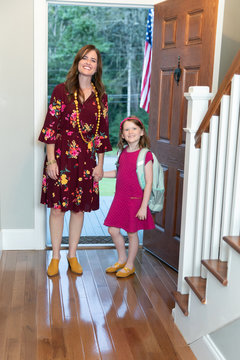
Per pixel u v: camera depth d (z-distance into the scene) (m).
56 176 2.92
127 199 2.99
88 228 4.36
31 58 3.39
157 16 3.40
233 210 1.87
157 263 3.45
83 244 3.79
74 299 2.76
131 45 11.03
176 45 3.18
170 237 3.35
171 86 3.27
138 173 2.92
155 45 3.46
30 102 3.45
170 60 3.27
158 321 2.53
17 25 3.33
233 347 1.85
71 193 2.95
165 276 3.19
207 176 2.12
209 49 2.83
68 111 2.86
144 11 10.88
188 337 2.29
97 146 3.06
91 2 3.36
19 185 3.57
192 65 3.01
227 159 1.93
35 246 3.66
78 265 3.20
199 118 2.23
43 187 3.07
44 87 3.45
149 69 4.57
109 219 3.08
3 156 3.51
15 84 3.41
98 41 11.00
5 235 3.61
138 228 3.02
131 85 11.14
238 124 1.91
